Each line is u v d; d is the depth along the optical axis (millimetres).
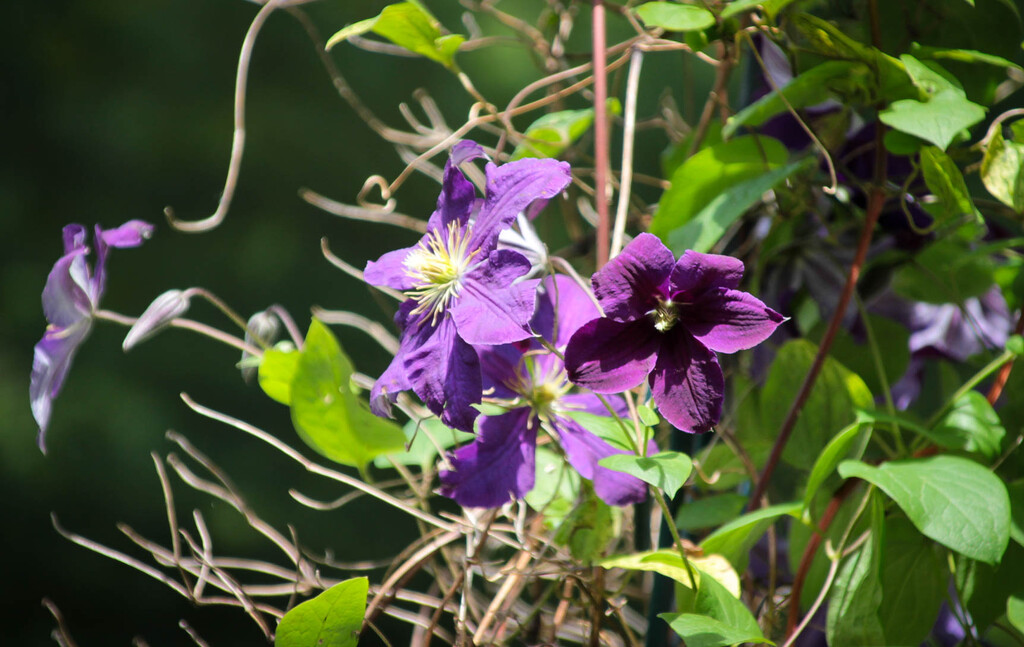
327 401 1501
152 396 6113
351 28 1508
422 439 1572
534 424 1474
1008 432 1504
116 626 5984
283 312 1547
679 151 1641
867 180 1541
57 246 6449
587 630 1553
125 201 6480
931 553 1491
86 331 1511
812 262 1549
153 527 5988
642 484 1459
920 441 1500
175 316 1518
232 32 6594
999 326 1571
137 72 6535
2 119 6383
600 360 1393
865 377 1554
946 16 1528
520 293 1399
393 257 1455
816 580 1518
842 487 1495
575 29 4656
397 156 6430
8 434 5945
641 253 1388
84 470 5961
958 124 1437
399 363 1431
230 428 6094
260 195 6438
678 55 5992
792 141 1556
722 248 1586
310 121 6512
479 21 6195
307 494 5871
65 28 6504
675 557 1472
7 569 5906
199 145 6469
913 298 1557
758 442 1556
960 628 1541
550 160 1421
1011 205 1479
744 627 1430
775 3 1477
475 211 1469
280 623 1445
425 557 1537
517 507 1572
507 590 1533
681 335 1392
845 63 1487
